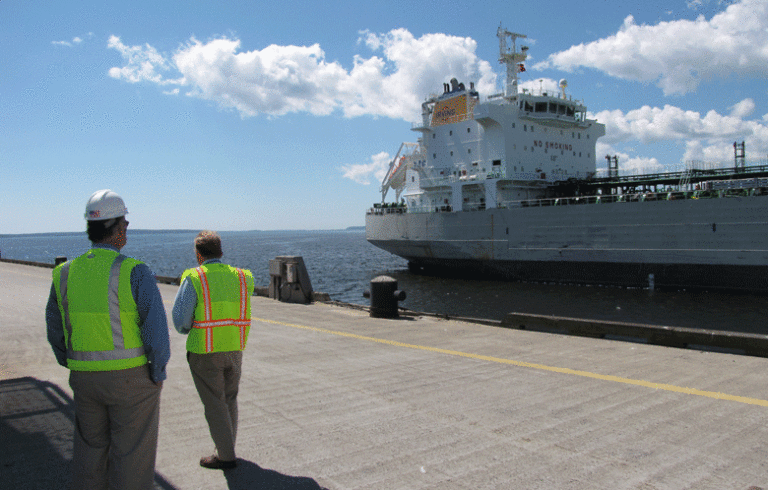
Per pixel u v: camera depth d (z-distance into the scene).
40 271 28.41
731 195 26.62
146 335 2.86
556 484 3.56
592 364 6.98
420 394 5.78
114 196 3.04
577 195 36.78
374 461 3.99
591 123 41.66
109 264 2.88
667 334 8.04
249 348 8.59
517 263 35.00
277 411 5.24
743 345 7.29
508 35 39.50
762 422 4.66
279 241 172.50
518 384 6.11
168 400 5.60
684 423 4.68
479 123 37.81
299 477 3.71
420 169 42.91
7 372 6.95
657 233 28.48
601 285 31.28
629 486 3.52
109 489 2.93
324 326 10.82
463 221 37.50
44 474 3.75
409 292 32.56
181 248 115.88
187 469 3.86
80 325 2.81
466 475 3.73
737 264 25.88
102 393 2.81
